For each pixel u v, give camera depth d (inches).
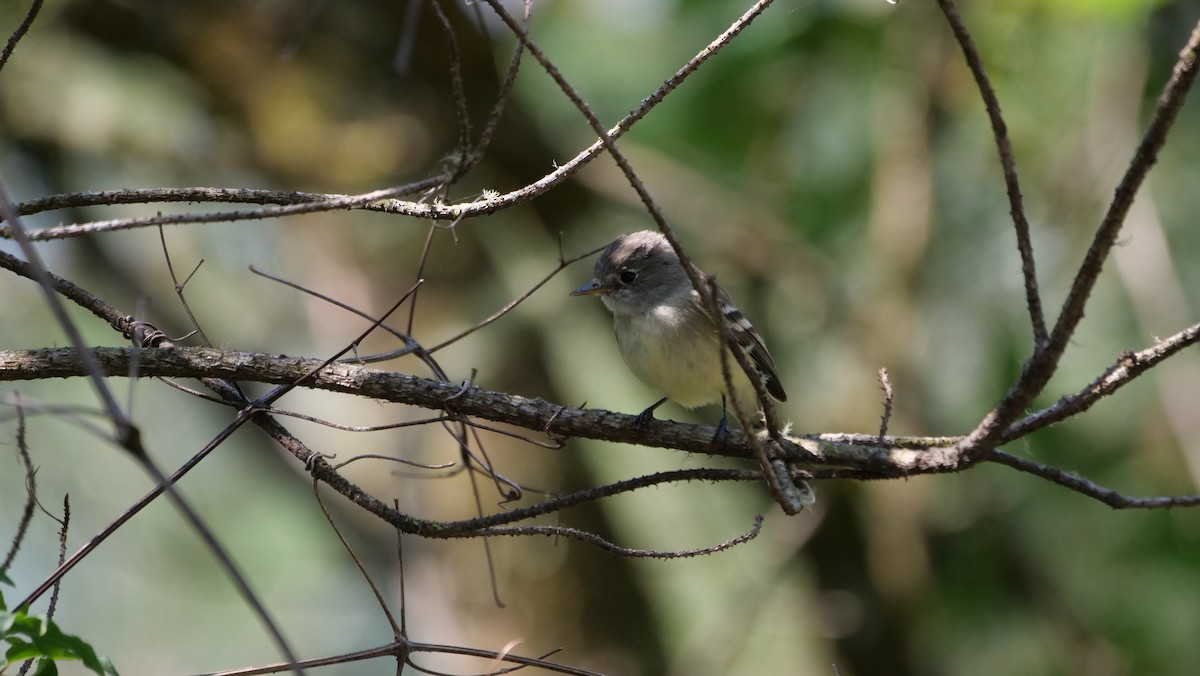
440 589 523.2
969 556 511.2
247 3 515.5
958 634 505.0
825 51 502.0
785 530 495.5
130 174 547.8
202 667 521.3
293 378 238.7
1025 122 491.5
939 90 490.0
